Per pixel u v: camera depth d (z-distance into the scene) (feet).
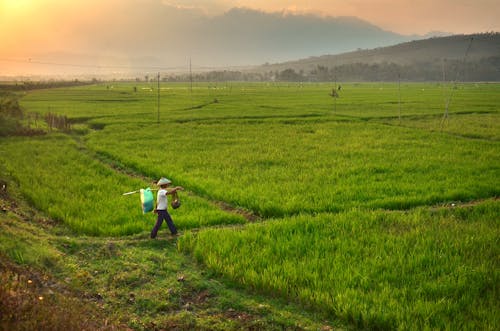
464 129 126.93
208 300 30.35
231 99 266.57
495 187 59.93
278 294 30.78
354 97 283.59
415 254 36.19
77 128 129.90
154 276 33.63
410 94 317.01
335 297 29.07
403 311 27.07
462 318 26.45
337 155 86.58
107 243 38.81
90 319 25.46
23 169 69.05
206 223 46.55
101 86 496.23
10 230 36.24
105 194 57.06
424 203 54.44
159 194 41.65
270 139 108.68
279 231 43.16
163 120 148.97
